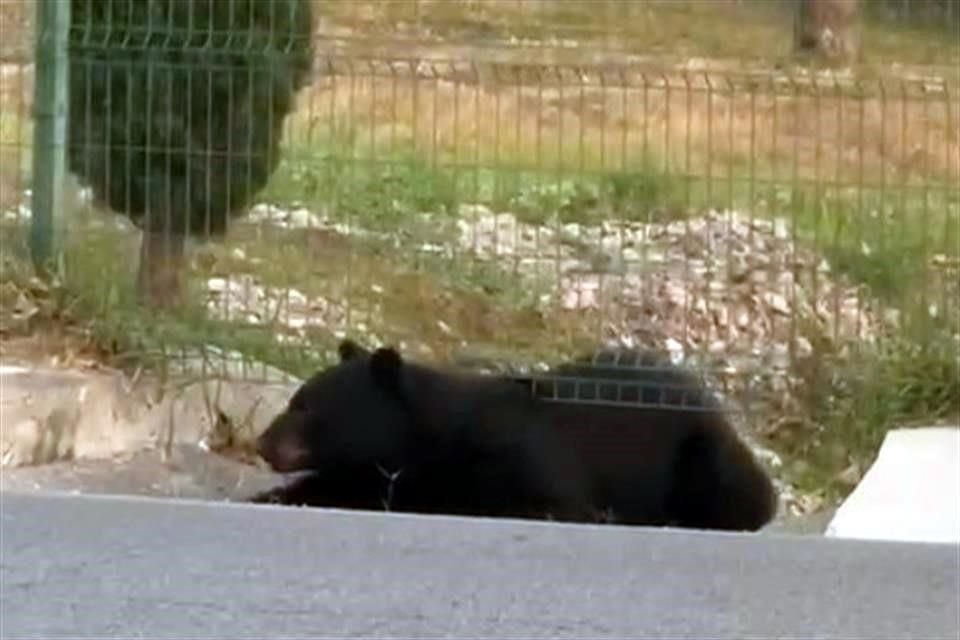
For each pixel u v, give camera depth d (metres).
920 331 13.54
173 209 13.48
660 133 14.82
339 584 8.63
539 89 14.76
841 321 13.55
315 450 12.58
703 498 12.70
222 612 8.23
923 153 14.20
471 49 16.66
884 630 8.22
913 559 9.30
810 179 14.26
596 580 8.80
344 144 14.44
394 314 14.05
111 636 7.92
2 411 11.80
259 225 13.84
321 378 12.81
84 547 9.08
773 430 13.13
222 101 13.53
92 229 13.61
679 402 12.81
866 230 14.05
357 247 14.17
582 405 12.84
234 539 9.30
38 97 13.51
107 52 13.45
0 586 8.48
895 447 12.39
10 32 14.21
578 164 14.76
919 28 16.50
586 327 13.94
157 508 9.84
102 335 13.10
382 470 12.67
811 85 14.45
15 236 13.60
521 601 8.47
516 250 14.40
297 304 13.77
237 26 13.55
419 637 7.98
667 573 8.95
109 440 12.44
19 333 13.10
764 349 13.39
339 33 16.53
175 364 13.06
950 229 13.98
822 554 9.35
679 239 14.30
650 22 17.84
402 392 12.74
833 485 12.87
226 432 12.86
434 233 14.47
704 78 14.73
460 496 12.67
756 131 14.39
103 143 13.47
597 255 14.30
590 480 12.66
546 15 17.47
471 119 14.80
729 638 8.08
